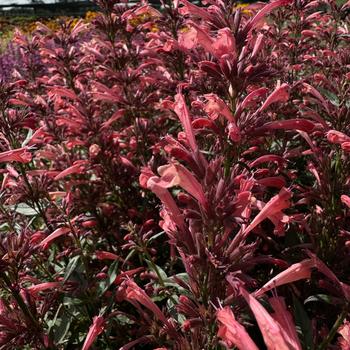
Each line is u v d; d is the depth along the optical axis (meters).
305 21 0.50
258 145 0.33
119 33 0.49
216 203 0.17
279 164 0.32
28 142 0.30
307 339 0.20
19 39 0.53
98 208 0.37
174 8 0.41
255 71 0.22
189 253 0.18
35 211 0.31
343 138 0.23
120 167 0.37
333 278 0.19
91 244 0.33
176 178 0.17
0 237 0.22
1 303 0.23
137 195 0.38
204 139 0.33
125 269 0.33
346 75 0.33
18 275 0.23
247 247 0.18
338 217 0.27
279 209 0.18
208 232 0.18
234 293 0.18
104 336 0.28
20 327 0.22
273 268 0.28
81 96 0.39
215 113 0.21
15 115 0.30
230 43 0.21
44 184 0.30
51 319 0.27
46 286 0.24
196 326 0.19
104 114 0.48
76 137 0.38
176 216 0.18
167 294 0.26
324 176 0.27
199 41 0.22
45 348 0.23
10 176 0.32
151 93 0.42
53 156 0.38
